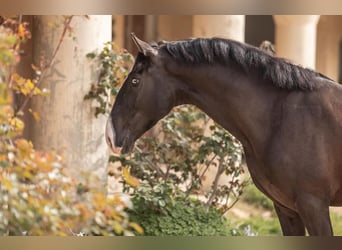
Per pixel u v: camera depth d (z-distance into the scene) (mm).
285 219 10203
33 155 7441
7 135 7895
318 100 9711
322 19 31797
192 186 13375
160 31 28500
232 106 9875
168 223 12594
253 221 17203
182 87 10023
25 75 13625
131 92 10094
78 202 7387
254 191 19297
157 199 12531
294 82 9742
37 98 13000
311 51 23375
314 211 9594
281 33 23406
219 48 9859
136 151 13328
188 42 9977
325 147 9609
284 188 9711
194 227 12656
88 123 13070
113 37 27922
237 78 9844
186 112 13656
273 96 9812
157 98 9992
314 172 9570
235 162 13547
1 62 7520
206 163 13586
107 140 10141
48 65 12016
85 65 12984
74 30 12906
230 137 13305
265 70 9781
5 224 7293
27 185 7449
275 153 9664
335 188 9734
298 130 9633
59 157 7781
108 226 8398
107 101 13047
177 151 13508
